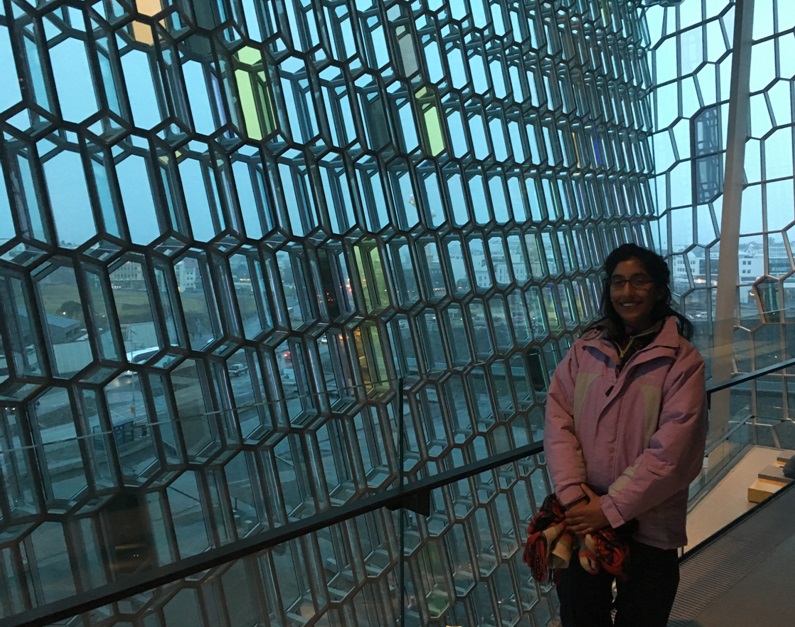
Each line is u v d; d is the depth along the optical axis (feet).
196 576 4.17
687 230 32.96
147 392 14.53
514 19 26.68
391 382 5.34
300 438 5.00
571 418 4.80
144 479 4.19
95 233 13.84
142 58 14.94
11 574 3.59
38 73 13.19
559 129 28.25
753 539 7.09
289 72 18.20
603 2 31.96
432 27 22.85
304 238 18.13
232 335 16.33
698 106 32.19
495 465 5.63
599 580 4.84
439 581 5.27
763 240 29.22
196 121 15.93
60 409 13.17
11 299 12.78
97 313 13.99
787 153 28.37
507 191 25.08
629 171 32.30
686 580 6.46
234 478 4.55
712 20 31.30
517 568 6.39
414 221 21.42
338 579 4.63
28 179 13.00
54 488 4.01
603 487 4.50
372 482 5.26
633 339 4.52
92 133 13.85
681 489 4.35
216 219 16.21
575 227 28.43
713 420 7.95
